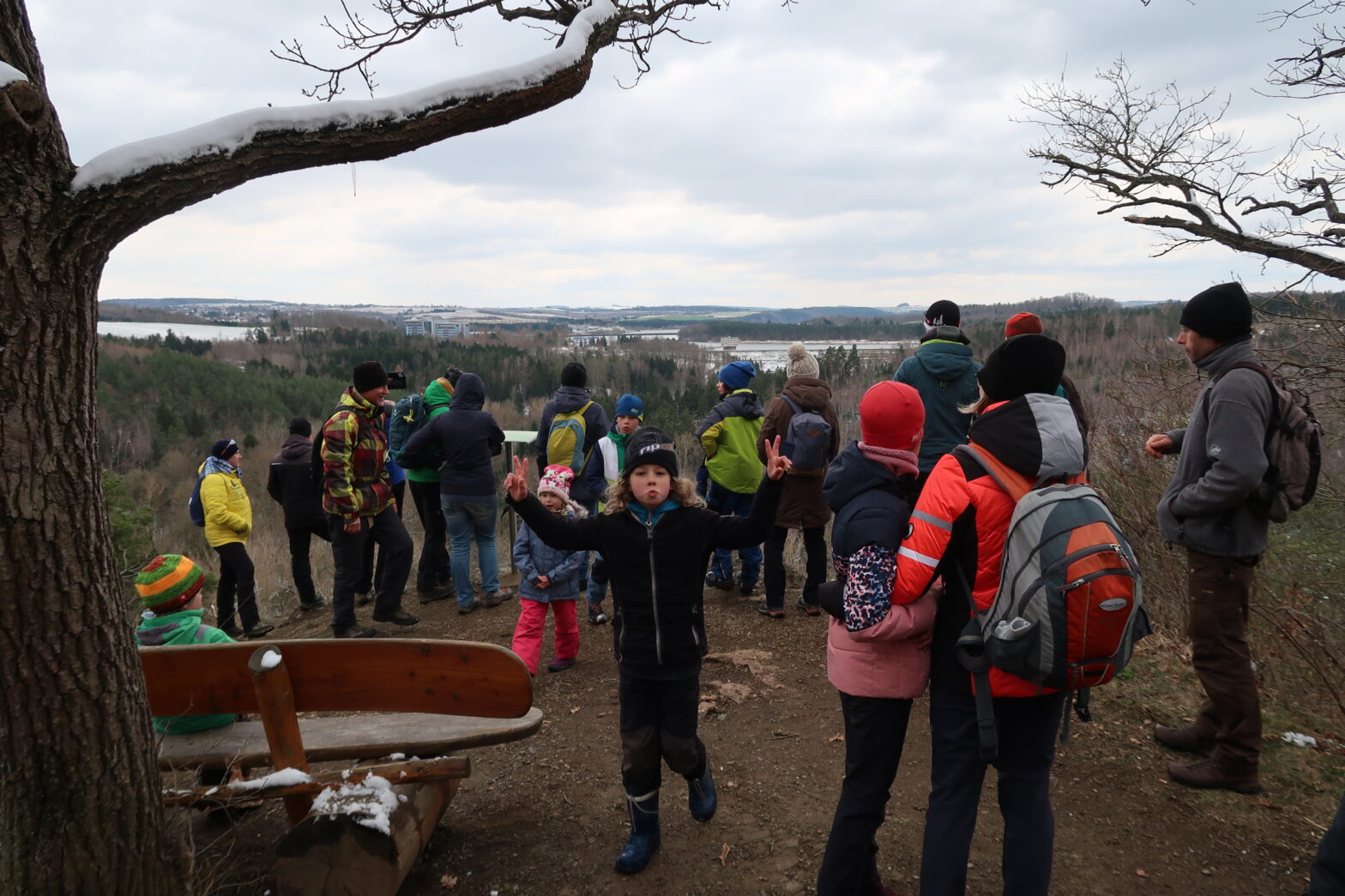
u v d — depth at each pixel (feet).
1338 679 11.66
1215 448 8.48
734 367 16.52
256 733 8.72
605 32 7.57
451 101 6.43
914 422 6.73
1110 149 18.48
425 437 18.19
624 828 9.26
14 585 5.52
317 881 7.09
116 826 6.08
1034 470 6.08
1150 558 15.64
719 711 12.30
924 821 9.14
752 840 8.88
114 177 5.50
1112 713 11.56
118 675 6.12
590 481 17.62
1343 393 14.74
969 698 6.40
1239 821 8.94
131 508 26.25
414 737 8.21
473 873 8.47
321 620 19.94
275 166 6.11
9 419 5.40
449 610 18.90
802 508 15.55
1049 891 7.91
